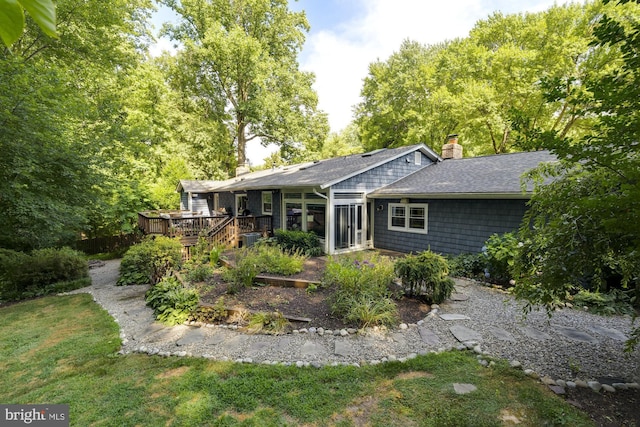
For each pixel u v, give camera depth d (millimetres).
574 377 3402
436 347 4137
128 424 2801
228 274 6707
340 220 10625
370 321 4785
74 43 10734
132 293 7414
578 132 16047
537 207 3357
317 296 5926
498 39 18594
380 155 12883
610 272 5648
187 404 3059
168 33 21938
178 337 4648
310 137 25453
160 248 8367
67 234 10211
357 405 3006
